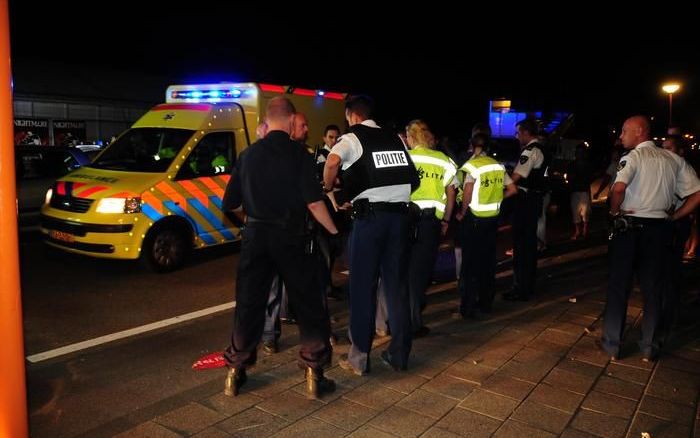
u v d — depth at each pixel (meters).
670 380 4.17
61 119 19.50
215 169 8.01
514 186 5.60
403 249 4.20
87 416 3.73
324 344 3.87
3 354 2.07
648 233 4.36
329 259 6.11
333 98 9.66
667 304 4.56
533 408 3.73
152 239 7.27
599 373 4.28
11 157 2.00
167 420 3.57
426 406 3.75
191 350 4.91
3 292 2.04
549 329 5.23
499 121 19.05
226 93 8.69
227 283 7.09
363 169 4.05
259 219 3.69
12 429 2.11
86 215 7.03
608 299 4.56
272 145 3.70
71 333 5.30
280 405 3.77
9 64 1.97
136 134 8.20
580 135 18.34
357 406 3.75
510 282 7.15
